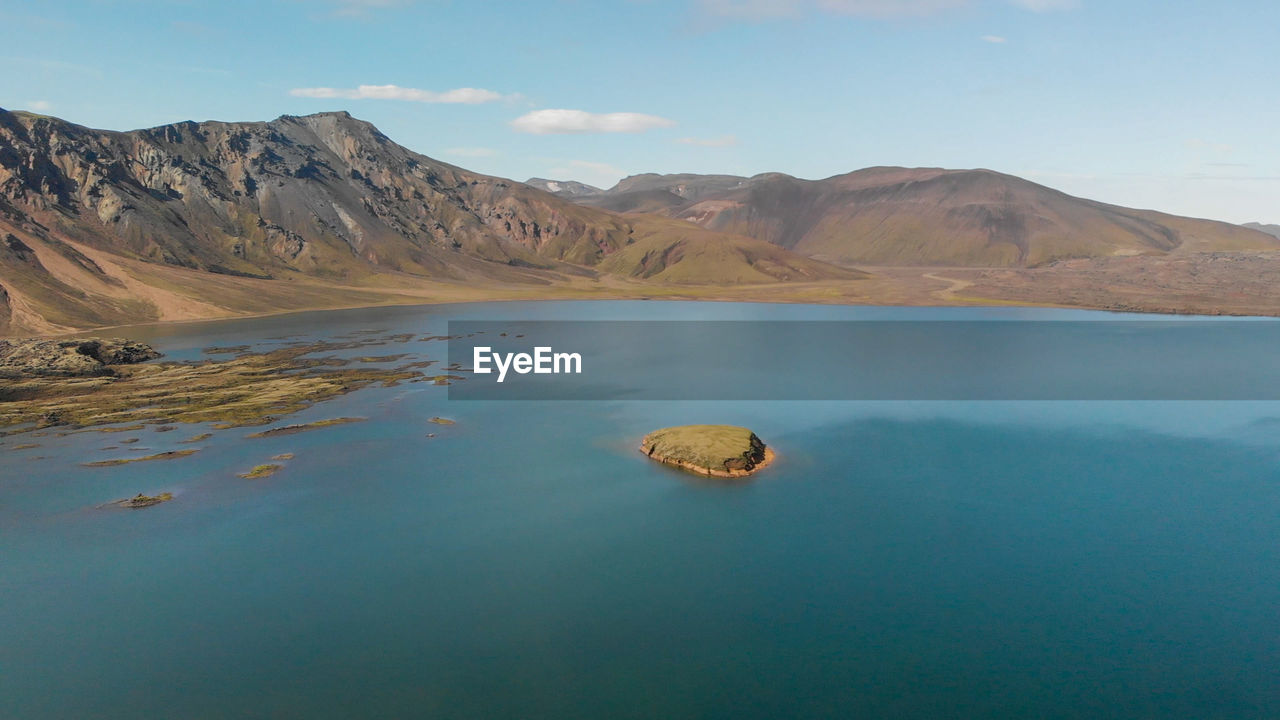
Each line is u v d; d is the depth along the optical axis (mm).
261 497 96625
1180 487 101562
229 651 62250
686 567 77188
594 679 58531
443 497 97062
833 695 56812
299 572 76000
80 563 77938
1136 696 56938
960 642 63875
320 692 56875
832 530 86750
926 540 84062
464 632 65062
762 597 71188
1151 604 70188
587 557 79500
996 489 100688
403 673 59250
